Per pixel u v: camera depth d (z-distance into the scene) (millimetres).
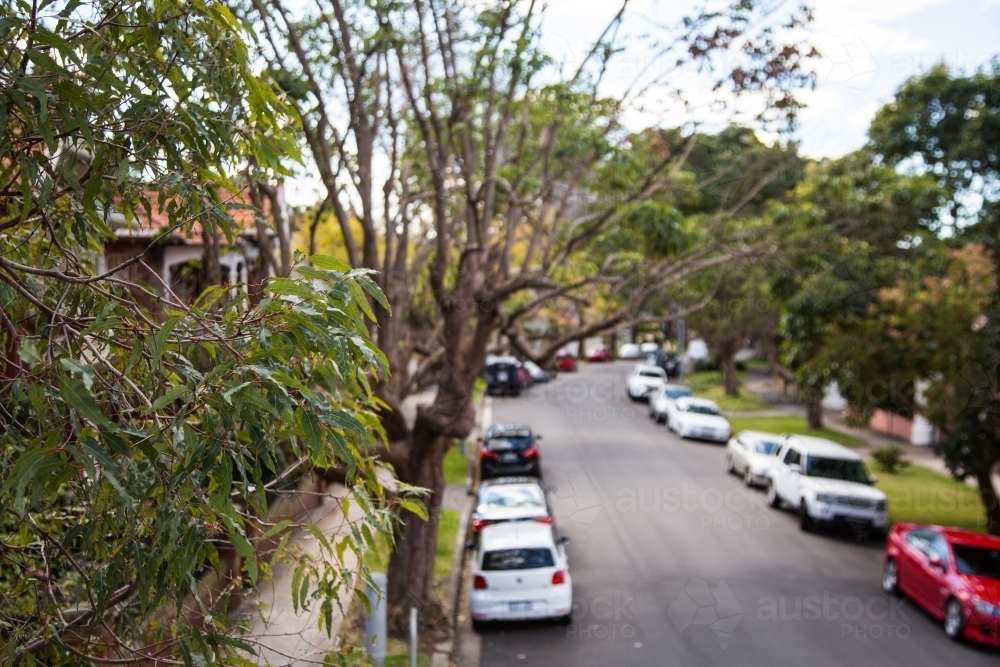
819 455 18781
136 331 3617
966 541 13203
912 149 19156
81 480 3719
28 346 3279
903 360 17094
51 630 3893
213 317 3830
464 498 20406
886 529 17812
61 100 3873
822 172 16172
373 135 11703
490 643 12305
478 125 14961
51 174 4168
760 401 35219
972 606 11883
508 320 12273
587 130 11672
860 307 17234
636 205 11805
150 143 4309
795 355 19688
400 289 13016
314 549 9523
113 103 4219
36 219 5109
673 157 13414
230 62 4648
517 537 13203
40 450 3039
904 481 22984
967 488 22141
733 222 15547
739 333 30688
